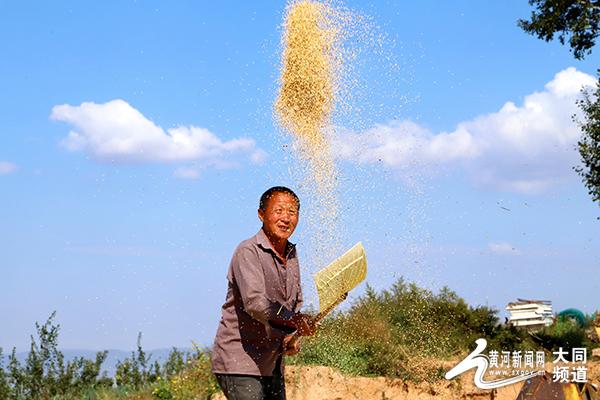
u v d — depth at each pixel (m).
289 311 4.26
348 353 9.87
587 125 13.27
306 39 7.62
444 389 9.15
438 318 10.49
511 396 8.79
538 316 11.38
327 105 7.38
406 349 9.79
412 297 10.85
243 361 4.37
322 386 9.36
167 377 11.34
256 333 4.39
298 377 9.44
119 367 11.66
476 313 10.61
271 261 4.39
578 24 13.45
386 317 10.62
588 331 11.27
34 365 11.53
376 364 9.59
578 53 13.82
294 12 7.91
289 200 4.44
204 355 10.94
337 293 4.27
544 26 13.88
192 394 10.22
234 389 4.41
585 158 13.26
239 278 4.30
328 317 10.41
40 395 11.36
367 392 9.28
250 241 4.41
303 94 7.39
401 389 9.27
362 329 10.12
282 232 4.41
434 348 9.95
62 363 11.69
